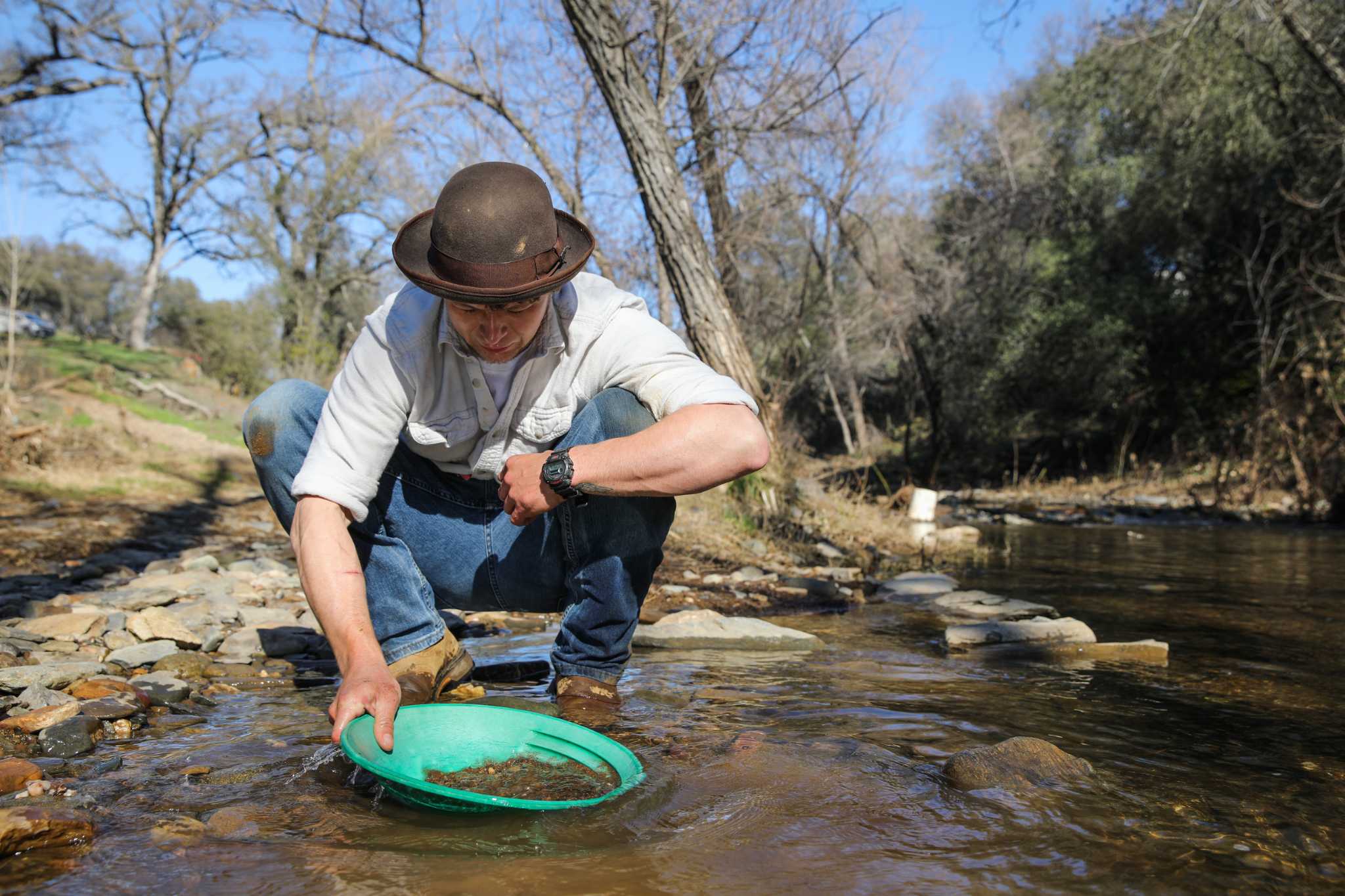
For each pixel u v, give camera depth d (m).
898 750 1.78
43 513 6.04
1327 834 1.38
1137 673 2.56
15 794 1.47
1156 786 1.59
